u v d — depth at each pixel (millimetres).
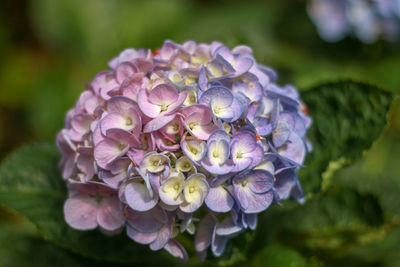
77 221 624
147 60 616
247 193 600
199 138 583
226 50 621
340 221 723
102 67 997
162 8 1028
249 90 613
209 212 610
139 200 587
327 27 948
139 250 683
